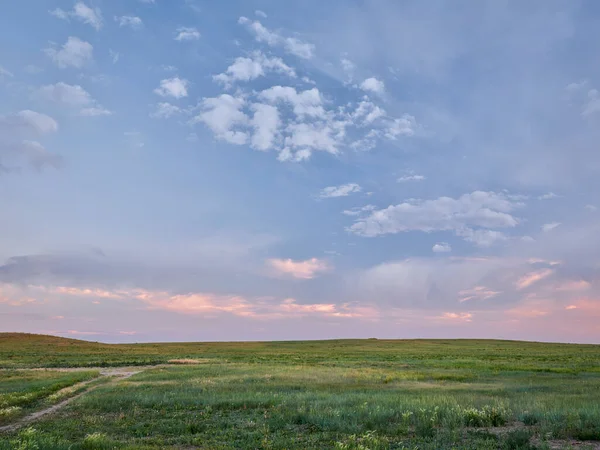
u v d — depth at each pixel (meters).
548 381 34.91
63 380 36.41
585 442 14.05
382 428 16.52
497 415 17.81
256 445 14.59
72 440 15.77
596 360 65.94
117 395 26.70
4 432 17.44
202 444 14.90
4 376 41.88
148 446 14.20
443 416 17.83
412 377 37.38
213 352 95.31
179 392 28.11
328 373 41.12
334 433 16.17
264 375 38.97
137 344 130.38
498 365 53.47
